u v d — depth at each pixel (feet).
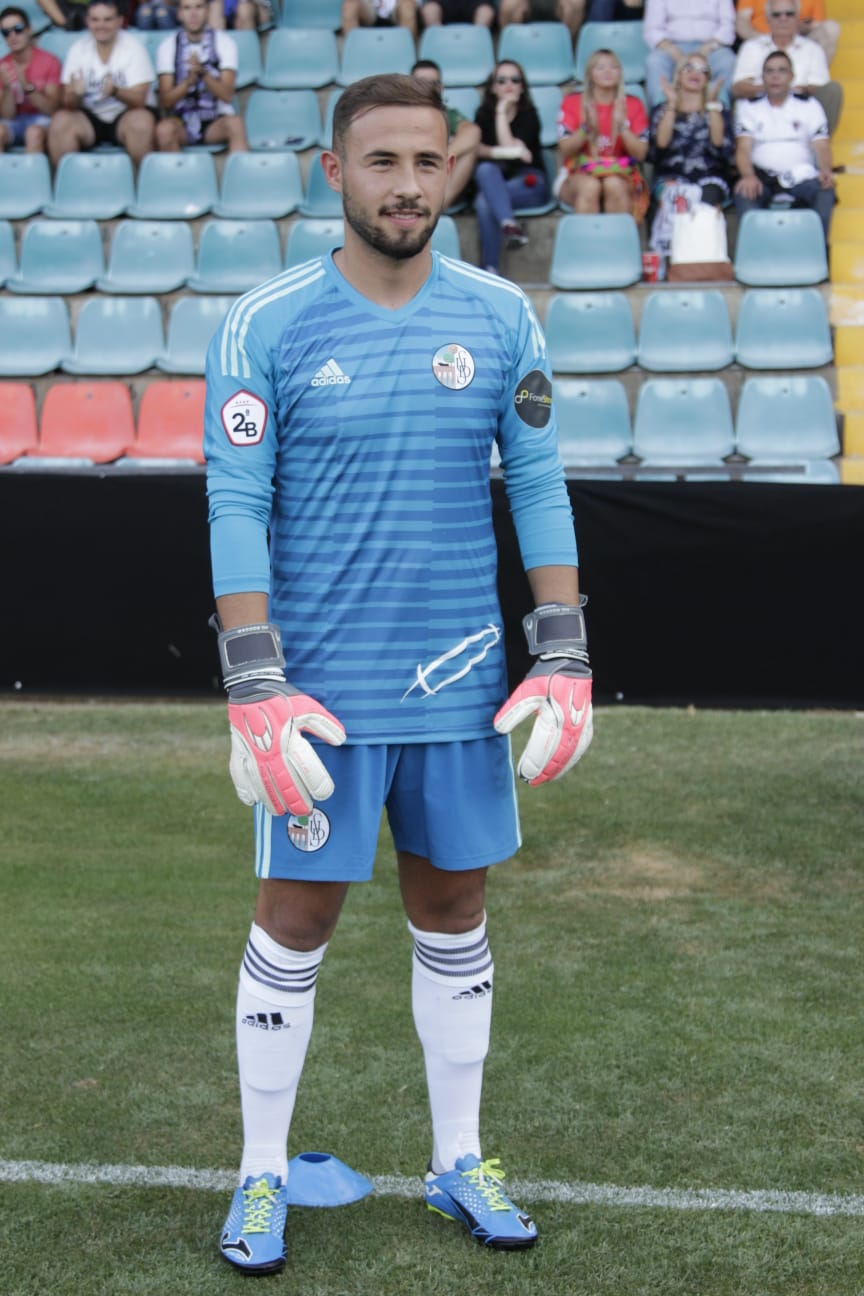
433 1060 28.48
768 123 102.68
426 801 27.09
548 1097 33.68
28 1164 30.58
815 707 73.41
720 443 90.27
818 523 71.92
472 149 103.19
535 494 27.84
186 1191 29.60
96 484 73.72
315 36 119.85
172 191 109.29
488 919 45.91
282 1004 27.25
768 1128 32.22
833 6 121.49
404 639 26.58
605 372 94.63
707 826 55.52
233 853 52.70
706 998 39.52
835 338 96.27
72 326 101.35
